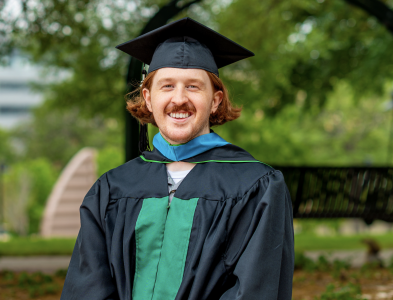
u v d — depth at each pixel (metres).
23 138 37.12
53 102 10.49
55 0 6.75
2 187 20.25
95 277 1.74
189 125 1.82
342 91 18.19
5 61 7.64
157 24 3.98
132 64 3.68
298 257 5.84
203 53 1.87
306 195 5.20
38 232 19.92
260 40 8.84
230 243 1.70
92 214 1.86
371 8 4.92
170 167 1.90
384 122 21.30
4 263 5.89
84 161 12.98
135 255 1.75
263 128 13.14
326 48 9.30
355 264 5.93
